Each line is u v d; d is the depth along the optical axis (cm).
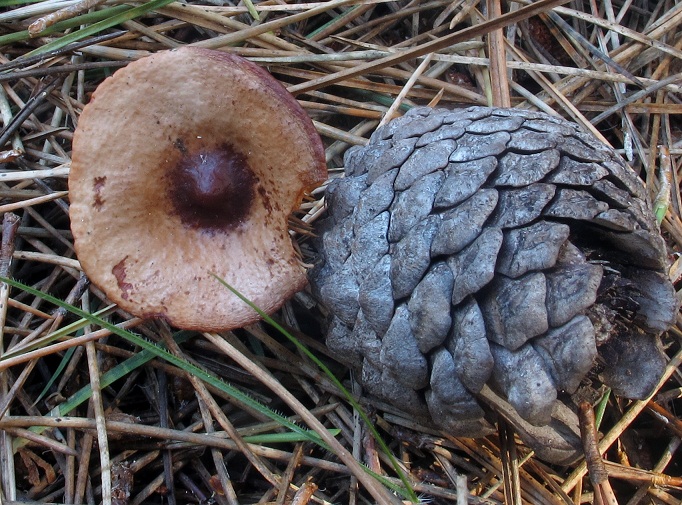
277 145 20
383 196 20
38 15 25
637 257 19
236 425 23
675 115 28
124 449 21
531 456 22
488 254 18
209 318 21
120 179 20
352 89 27
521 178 18
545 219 18
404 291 19
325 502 21
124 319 23
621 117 27
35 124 25
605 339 19
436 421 20
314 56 26
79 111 25
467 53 27
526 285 17
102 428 21
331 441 20
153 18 26
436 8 28
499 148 19
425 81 26
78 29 25
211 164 20
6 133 23
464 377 18
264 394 23
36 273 24
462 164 19
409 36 28
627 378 20
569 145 18
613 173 18
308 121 21
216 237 21
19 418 21
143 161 20
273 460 22
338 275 21
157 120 20
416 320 19
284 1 26
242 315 21
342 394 23
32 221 24
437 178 19
